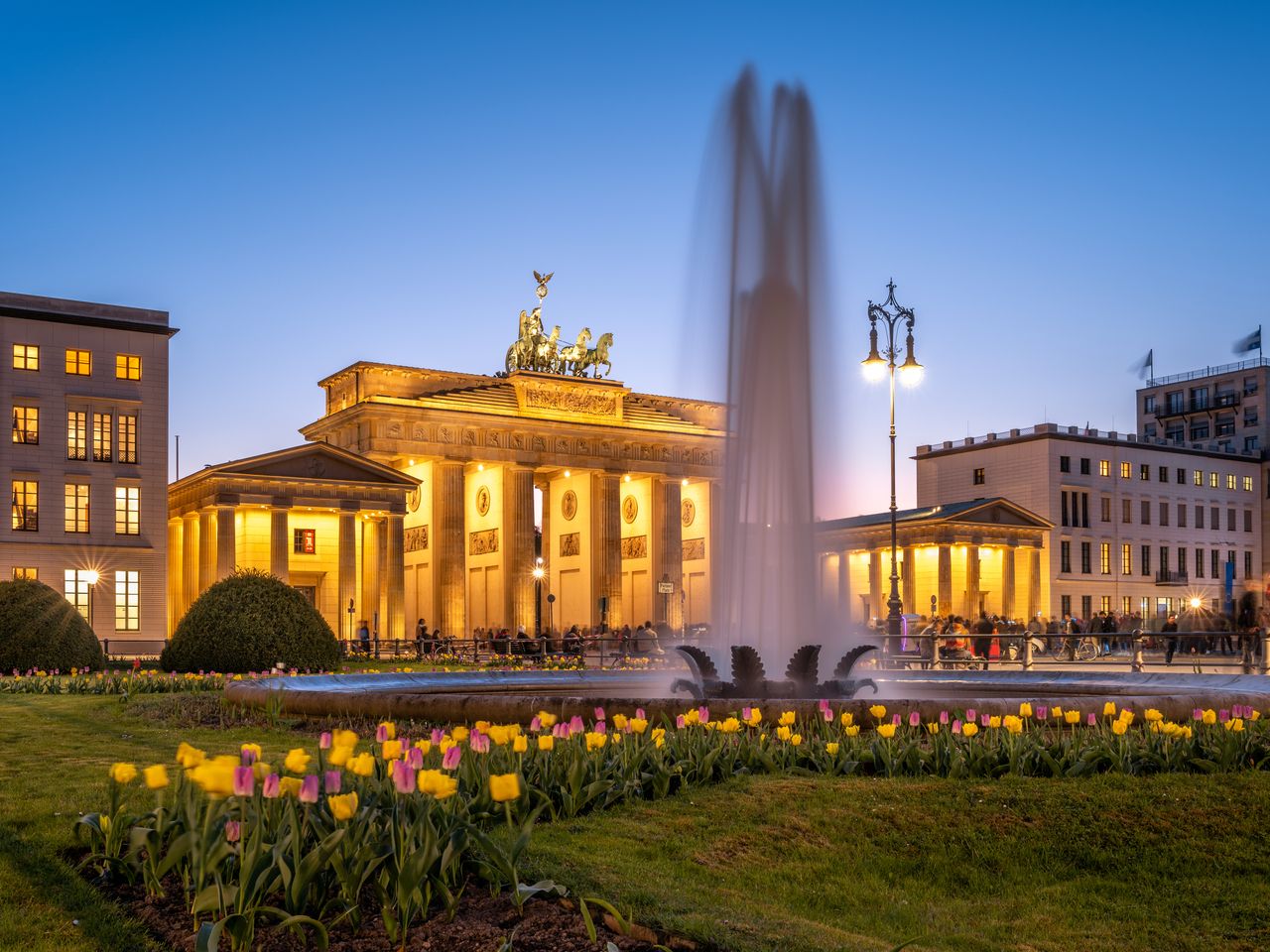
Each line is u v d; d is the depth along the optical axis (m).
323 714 20.11
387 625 89.94
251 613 41.94
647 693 23.50
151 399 76.94
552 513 120.06
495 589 108.75
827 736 14.91
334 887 8.66
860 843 11.51
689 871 10.34
